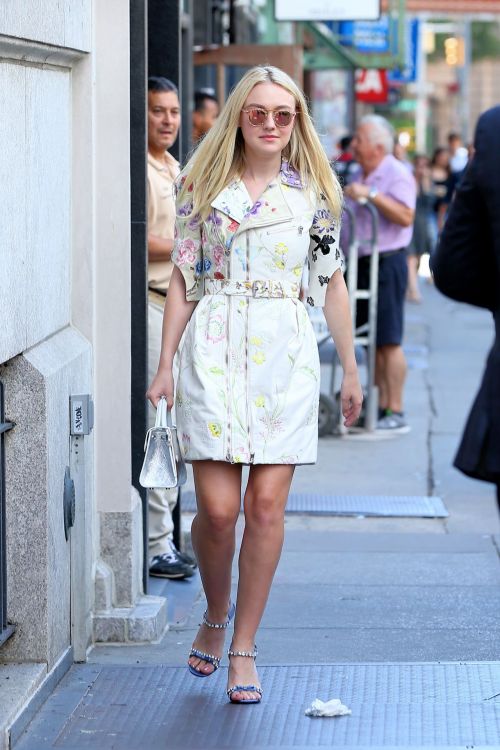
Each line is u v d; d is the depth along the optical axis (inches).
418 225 1000.9
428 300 1036.5
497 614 286.2
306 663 243.6
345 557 337.4
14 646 222.1
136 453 270.8
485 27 3393.2
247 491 219.5
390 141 489.7
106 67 251.8
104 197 255.1
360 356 633.6
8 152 200.1
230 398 214.7
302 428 216.4
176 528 323.3
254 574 218.2
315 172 220.7
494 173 181.6
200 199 217.2
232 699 221.3
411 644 265.0
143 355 269.0
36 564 219.6
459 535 362.3
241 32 752.3
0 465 213.9
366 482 425.7
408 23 1258.0
